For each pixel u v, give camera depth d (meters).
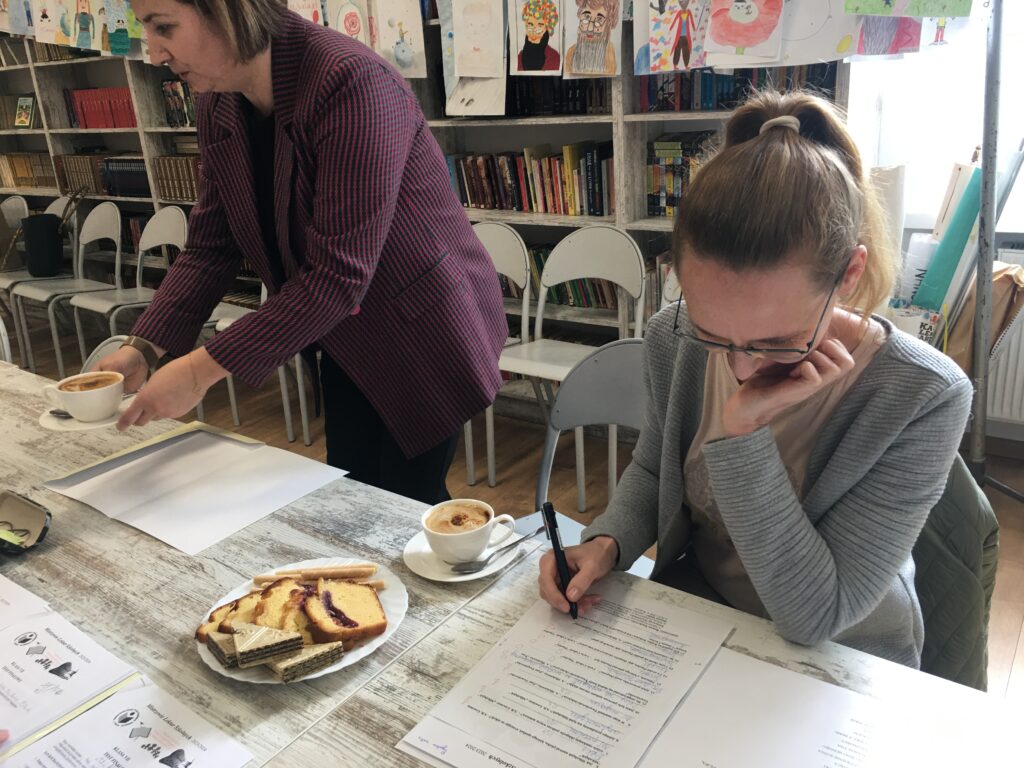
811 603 0.77
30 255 4.04
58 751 0.67
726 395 0.94
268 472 1.17
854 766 0.62
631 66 2.52
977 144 2.48
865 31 1.93
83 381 1.27
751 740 0.65
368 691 0.73
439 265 1.38
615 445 2.26
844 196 0.68
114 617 0.85
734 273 0.67
